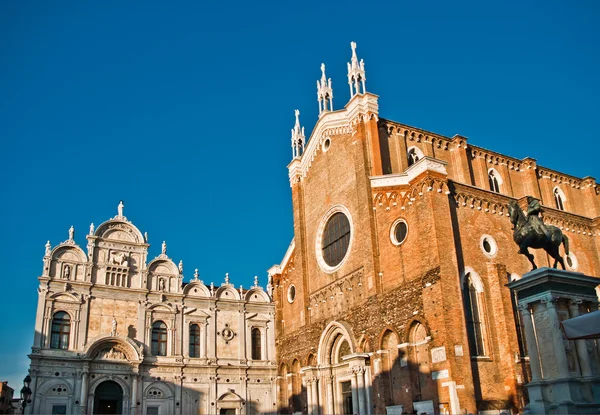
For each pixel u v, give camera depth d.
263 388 67.50
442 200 44.34
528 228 31.08
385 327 46.25
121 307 62.25
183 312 65.62
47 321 57.56
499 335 42.38
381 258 48.88
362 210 51.34
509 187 61.28
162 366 62.19
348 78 57.09
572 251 53.75
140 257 65.12
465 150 59.31
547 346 28.44
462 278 43.38
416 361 43.19
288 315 64.06
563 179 66.31
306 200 63.47
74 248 61.66
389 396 45.09
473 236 45.66
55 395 55.78
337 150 58.12
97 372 58.28
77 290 60.28
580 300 29.19
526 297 29.89
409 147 57.28
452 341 39.72
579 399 26.83
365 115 54.66
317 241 59.31
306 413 55.16
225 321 68.19
